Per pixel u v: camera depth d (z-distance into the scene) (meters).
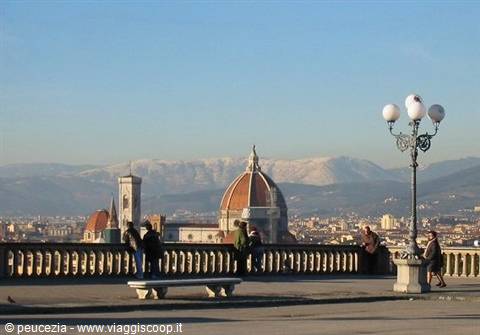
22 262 55.53
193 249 61.19
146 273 58.62
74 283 53.19
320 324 37.06
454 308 46.47
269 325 36.25
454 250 67.50
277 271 65.12
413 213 54.94
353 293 51.66
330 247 67.31
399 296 51.28
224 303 44.41
